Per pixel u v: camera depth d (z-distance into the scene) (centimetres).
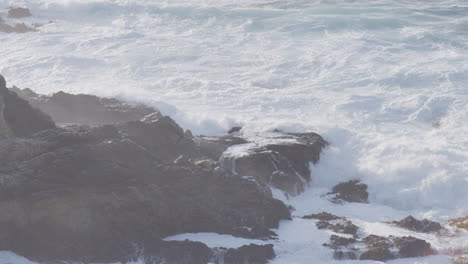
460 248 5700
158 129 6900
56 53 12044
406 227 6169
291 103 9262
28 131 6334
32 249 5378
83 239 5422
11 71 10800
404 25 13088
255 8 14975
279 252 5625
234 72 10856
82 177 5603
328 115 8931
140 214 5612
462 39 12088
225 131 8206
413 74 10269
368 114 9025
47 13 15450
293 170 7144
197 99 9325
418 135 8312
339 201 7006
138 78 10562
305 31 13038
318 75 10656
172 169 5962
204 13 14500
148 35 13138
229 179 6084
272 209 6147
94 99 8238
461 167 7188
